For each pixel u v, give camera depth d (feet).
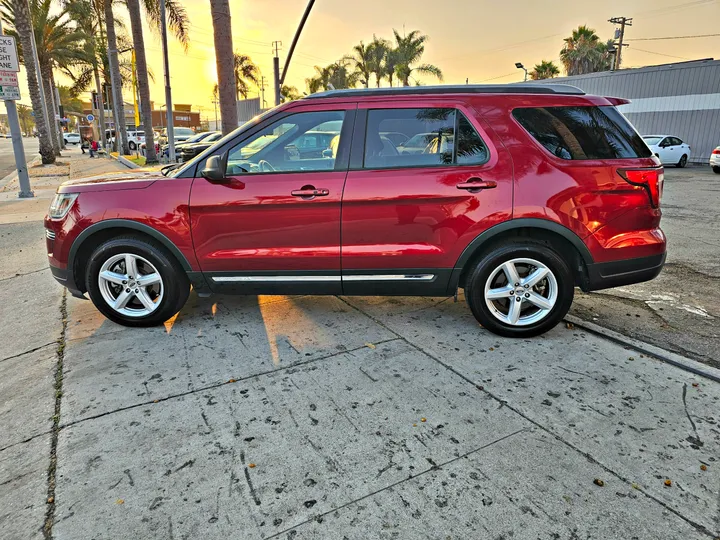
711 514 6.73
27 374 10.84
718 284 17.08
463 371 10.68
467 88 11.90
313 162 12.07
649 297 15.76
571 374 10.53
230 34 29.81
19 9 71.41
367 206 11.65
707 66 70.49
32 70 73.31
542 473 7.55
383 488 7.30
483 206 11.48
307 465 7.81
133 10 72.54
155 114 239.30
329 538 6.43
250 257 12.18
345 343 12.14
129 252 12.59
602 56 148.36
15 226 27.94
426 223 11.67
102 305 12.98
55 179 56.18
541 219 11.43
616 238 11.64
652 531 6.46
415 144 11.80
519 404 9.41
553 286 11.91
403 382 10.26
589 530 6.49
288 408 9.37
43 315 14.38
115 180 12.91
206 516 6.82
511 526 6.57
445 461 7.86
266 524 6.67
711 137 71.87
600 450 8.05
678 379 10.31
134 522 6.72
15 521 6.78
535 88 11.90
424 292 12.33
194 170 12.30
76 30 106.63
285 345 12.07
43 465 7.89
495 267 11.89
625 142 11.73
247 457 8.02
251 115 136.05
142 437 8.54
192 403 9.57
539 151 11.50
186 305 14.92
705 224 27.40
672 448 8.09
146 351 11.82
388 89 12.09
